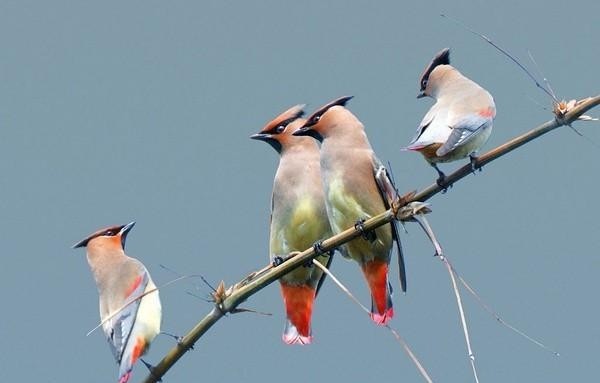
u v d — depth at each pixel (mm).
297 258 9797
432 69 12070
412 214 9398
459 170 9609
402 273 11555
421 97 12070
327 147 12227
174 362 9930
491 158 9594
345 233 9812
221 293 9742
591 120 8977
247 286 9695
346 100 12508
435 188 9711
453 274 8625
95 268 13562
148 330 12500
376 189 11969
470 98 11172
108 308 13023
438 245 9062
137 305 12695
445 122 10797
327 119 12328
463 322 8312
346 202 11984
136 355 12281
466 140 10508
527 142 9383
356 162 12008
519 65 9188
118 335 12391
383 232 11648
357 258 11812
